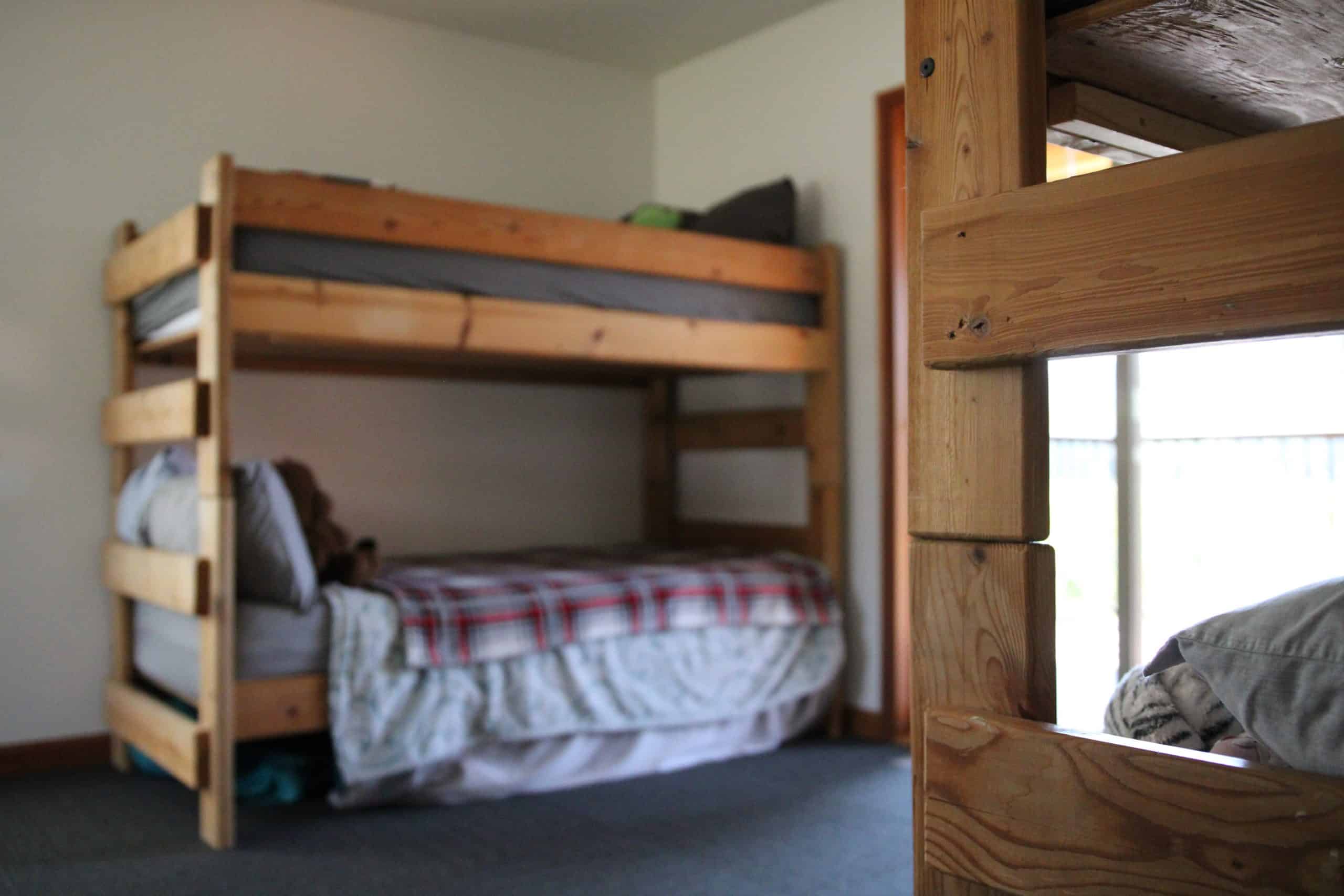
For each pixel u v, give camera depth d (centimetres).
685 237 309
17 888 215
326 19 358
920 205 104
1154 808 83
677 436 418
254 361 339
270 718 248
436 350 274
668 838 245
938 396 103
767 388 384
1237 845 78
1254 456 280
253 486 247
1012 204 92
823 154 361
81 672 315
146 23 327
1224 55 110
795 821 257
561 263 285
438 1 357
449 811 264
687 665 303
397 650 261
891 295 338
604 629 288
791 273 336
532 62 402
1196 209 80
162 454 294
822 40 362
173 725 256
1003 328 93
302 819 259
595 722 284
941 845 99
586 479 417
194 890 213
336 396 360
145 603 296
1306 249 74
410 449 375
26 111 310
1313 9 98
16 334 308
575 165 412
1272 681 86
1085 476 308
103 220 320
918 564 104
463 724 266
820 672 328
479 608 271
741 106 394
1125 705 117
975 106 99
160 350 309
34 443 310
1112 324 85
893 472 338
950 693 101
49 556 311
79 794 283
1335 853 73
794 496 374
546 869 225
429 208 262
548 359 294
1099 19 97
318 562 266
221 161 235
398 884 217
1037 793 91
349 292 252
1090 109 116
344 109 362
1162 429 295
